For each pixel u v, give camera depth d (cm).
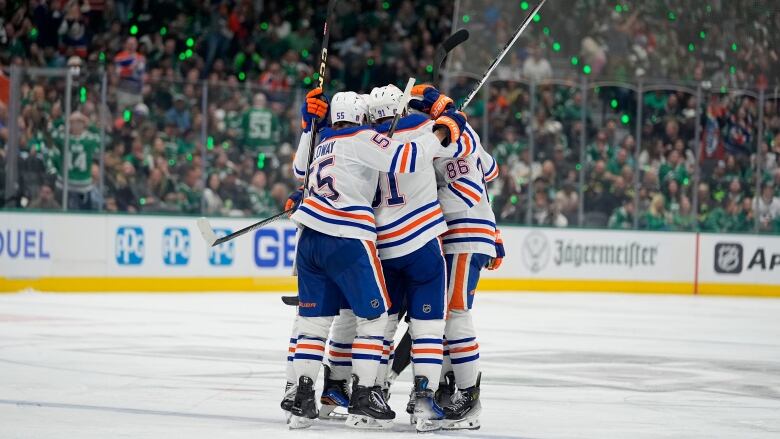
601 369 868
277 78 2158
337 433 546
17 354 890
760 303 1778
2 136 1611
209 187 1744
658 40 1977
